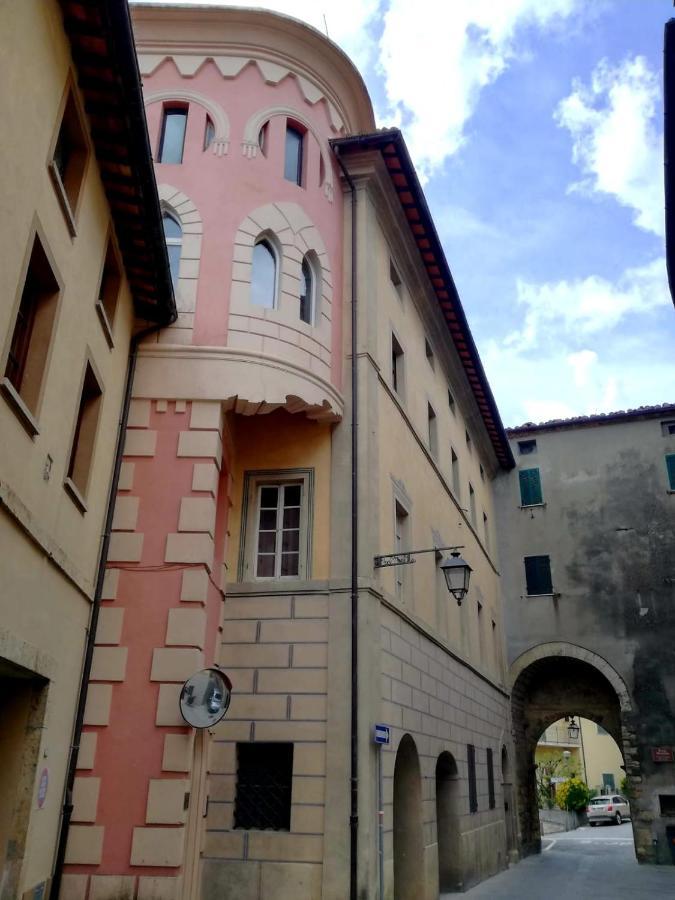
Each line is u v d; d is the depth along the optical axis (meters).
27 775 8.20
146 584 10.55
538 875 20.44
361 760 11.09
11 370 7.84
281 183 13.35
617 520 27.30
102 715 9.89
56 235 8.23
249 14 13.99
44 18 7.56
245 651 11.91
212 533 11.00
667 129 12.16
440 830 16.67
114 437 11.06
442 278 19.05
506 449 28.25
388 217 16.44
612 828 49.81
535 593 27.30
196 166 13.04
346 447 13.09
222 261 12.38
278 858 10.70
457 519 20.69
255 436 13.33
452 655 17.89
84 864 9.27
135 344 11.75
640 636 25.72
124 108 8.88
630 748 24.72
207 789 11.14
